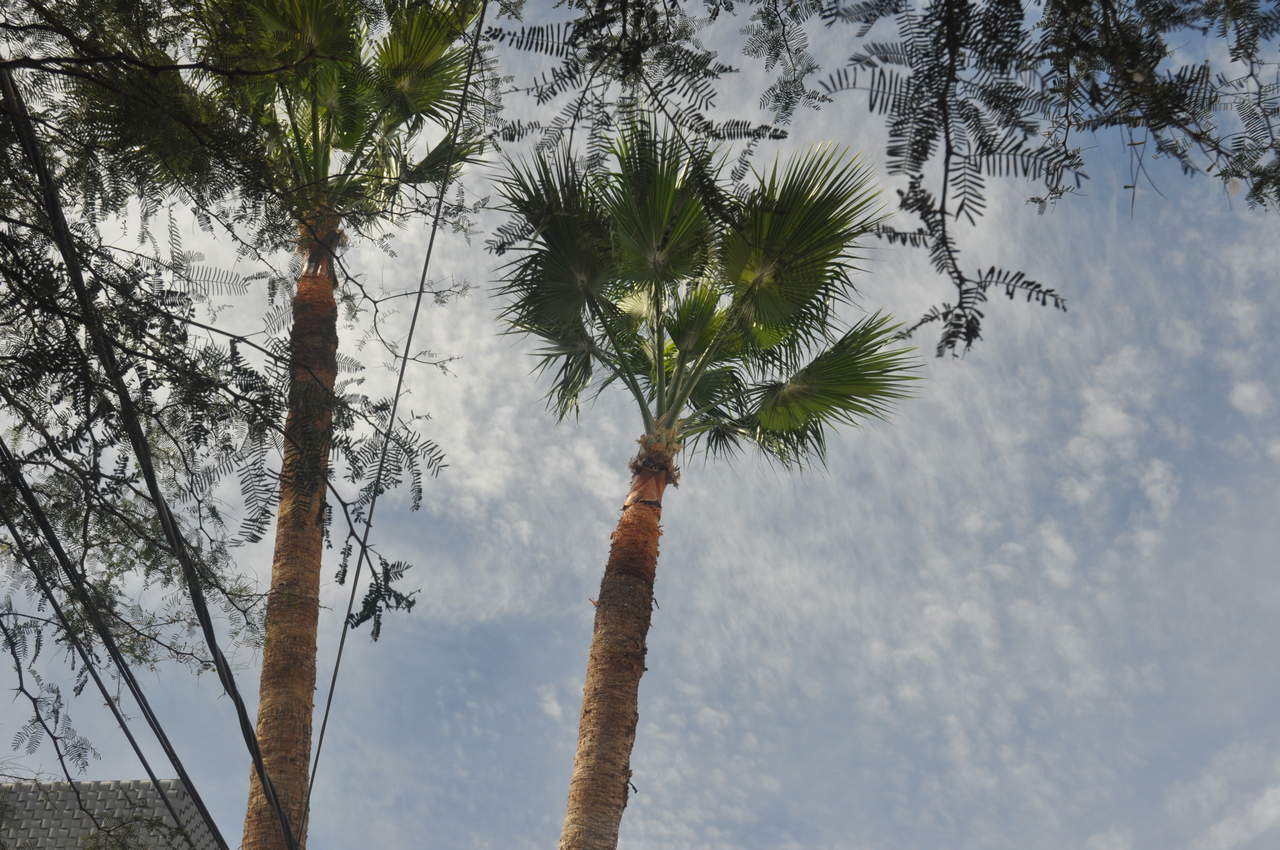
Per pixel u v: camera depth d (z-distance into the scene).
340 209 3.69
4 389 3.27
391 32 3.50
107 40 2.96
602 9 1.54
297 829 6.38
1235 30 1.34
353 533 3.32
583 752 6.89
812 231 6.24
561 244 6.42
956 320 1.06
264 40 3.20
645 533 7.61
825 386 8.10
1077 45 1.35
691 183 1.54
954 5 1.10
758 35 1.47
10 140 3.14
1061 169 1.11
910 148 1.08
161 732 3.36
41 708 3.99
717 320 8.52
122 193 3.30
